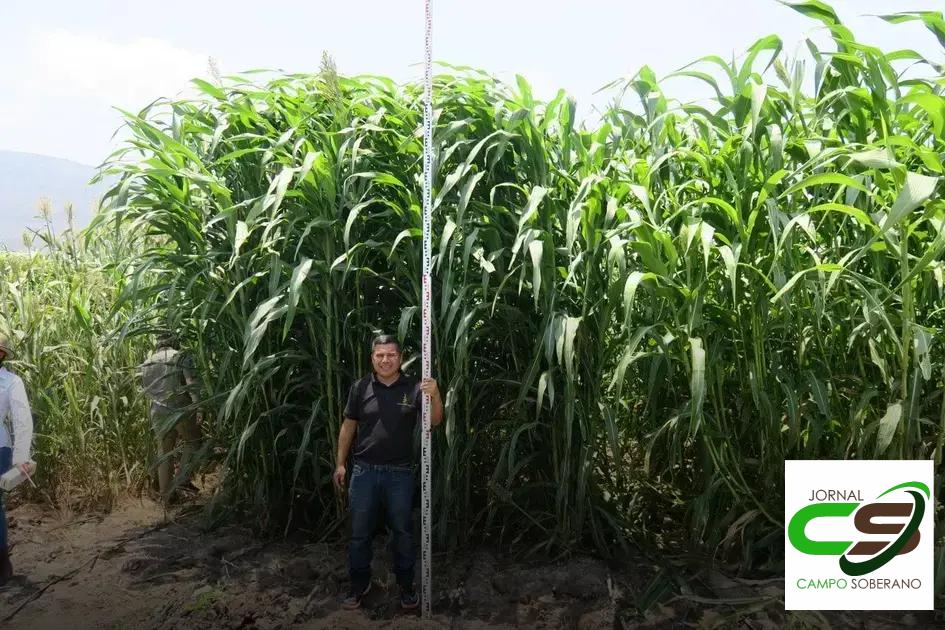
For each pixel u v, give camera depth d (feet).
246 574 11.87
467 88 12.01
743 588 10.50
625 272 10.02
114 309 13.41
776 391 11.12
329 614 10.44
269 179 13.24
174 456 15.97
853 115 10.26
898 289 10.20
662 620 9.87
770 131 10.03
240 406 11.97
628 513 12.49
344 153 11.85
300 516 13.76
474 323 11.90
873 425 9.80
